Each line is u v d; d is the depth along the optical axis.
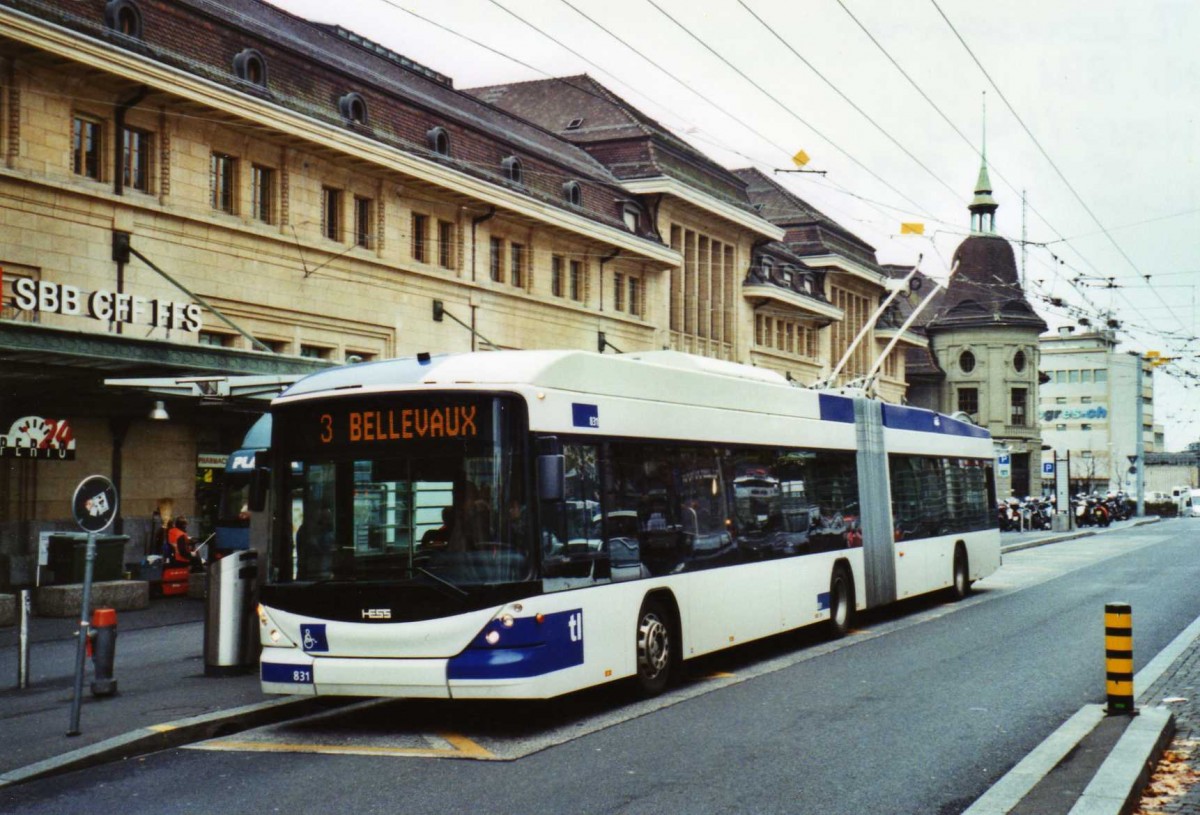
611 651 11.56
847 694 12.28
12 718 11.00
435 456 10.59
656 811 7.82
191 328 23.88
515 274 39.22
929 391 87.12
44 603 19.70
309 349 30.59
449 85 43.38
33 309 21.30
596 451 11.68
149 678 13.36
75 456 25.22
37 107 24.12
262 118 28.02
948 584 22.31
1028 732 10.28
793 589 15.89
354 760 9.60
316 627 10.63
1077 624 18.53
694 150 53.91
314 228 30.80
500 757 9.59
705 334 52.50
